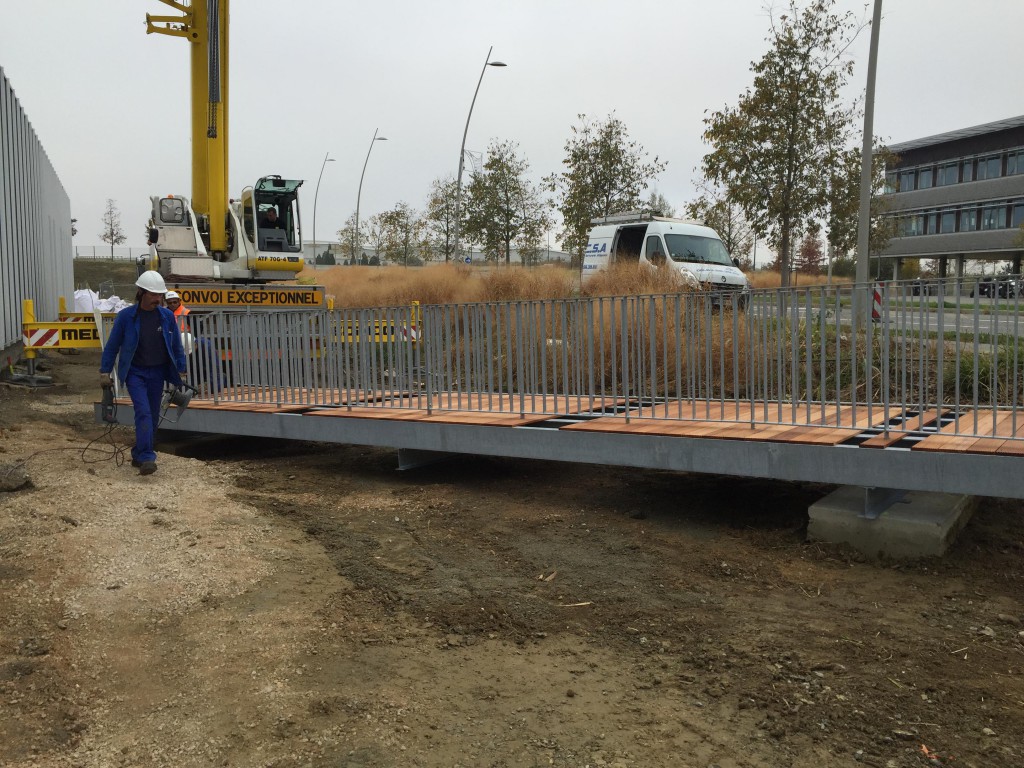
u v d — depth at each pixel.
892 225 24.48
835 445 5.80
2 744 3.34
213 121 13.36
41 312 21.70
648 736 3.48
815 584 5.30
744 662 4.17
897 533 5.68
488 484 7.95
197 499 6.91
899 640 4.43
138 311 7.70
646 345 8.97
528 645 4.40
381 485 7.98
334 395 9.23
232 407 9.34
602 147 24.27
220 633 4.45
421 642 4.42
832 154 16.83
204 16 13.41
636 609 4.88
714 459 6.32
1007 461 5.21
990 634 4.47
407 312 8.62
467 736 3.48
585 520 6.71
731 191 17.31
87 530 5.73
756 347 8.44
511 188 29.27
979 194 49.00
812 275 38.91
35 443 8.97
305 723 3.57
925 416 6.88
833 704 3.74
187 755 3.33
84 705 3.69
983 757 3.30
